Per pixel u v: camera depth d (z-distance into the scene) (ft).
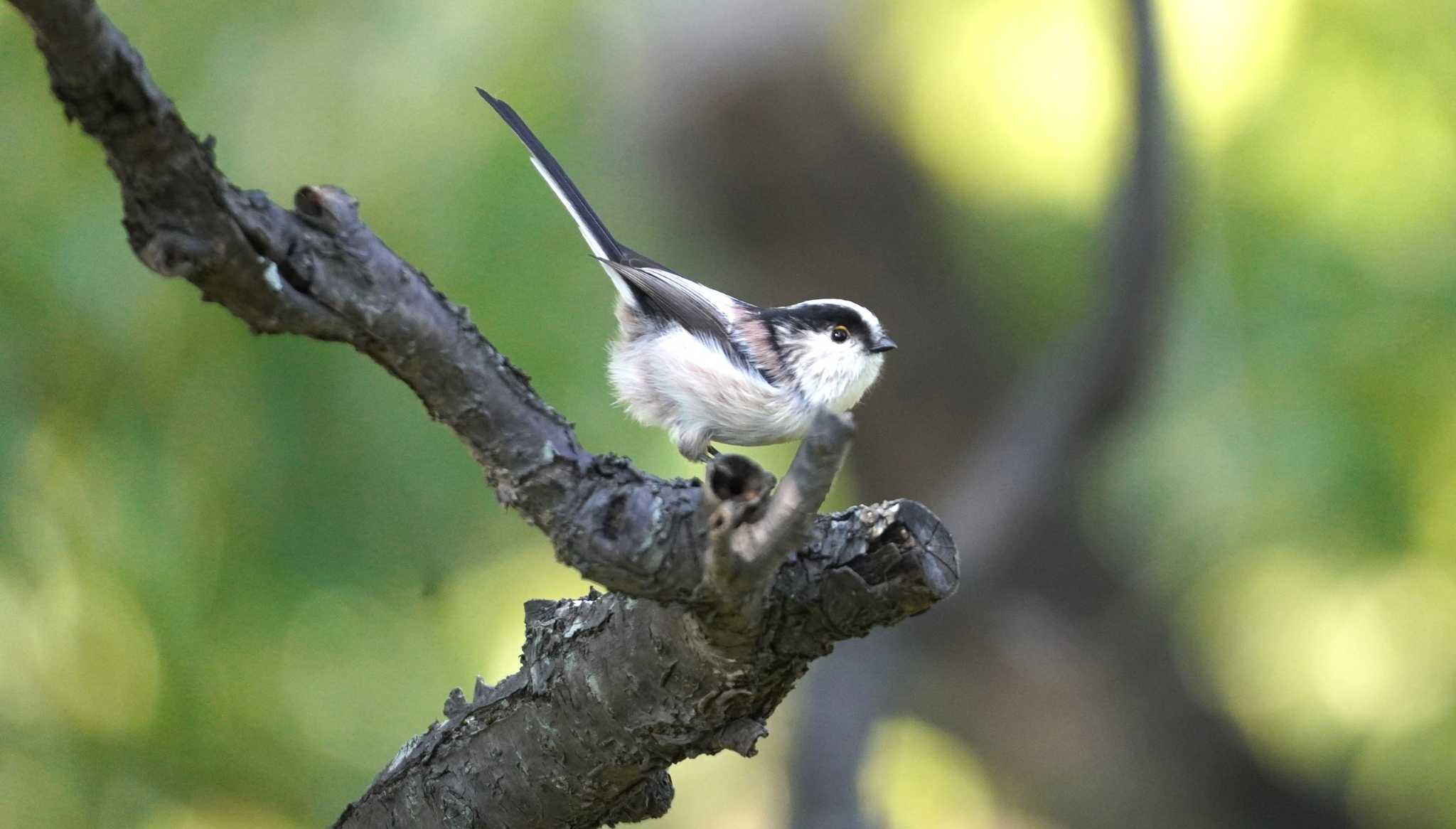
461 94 35.55
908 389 39.52
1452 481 31.58
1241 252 33.65
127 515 31.58
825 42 37.88
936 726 41.81
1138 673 38.91
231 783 34.04
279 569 33.32
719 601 14.32
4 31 32.22
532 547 40.14
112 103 11.01
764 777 46.55
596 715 16.58
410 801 18.30
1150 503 35.68
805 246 39.17
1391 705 35.27
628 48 37.93
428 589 34.50
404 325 13.48
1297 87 33.09
